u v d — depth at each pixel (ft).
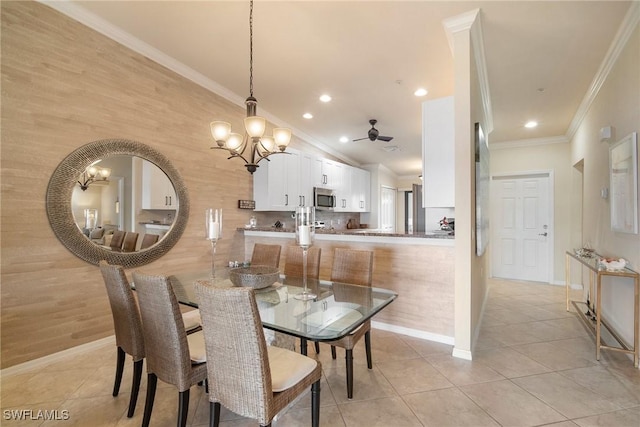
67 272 8.21
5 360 7.20
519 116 14.66
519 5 7.46
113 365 7.84
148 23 8.64
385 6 7.63
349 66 10.63
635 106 7.84
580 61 9.92
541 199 18.12
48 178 7.80
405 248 10.03
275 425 5.65
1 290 7.12
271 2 7.59
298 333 5.03
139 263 9.87
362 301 6.68
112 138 9.12
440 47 9.41
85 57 8.50
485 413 5.96
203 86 11.96
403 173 31.22
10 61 7.15
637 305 7.74
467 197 8.18
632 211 8.00
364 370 7.64
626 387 6.84
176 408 6.13
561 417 5.83
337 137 19.21
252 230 13.84
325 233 11.65
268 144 8.77
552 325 10.84
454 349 8.39
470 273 8.22
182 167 11.25
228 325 4.20
